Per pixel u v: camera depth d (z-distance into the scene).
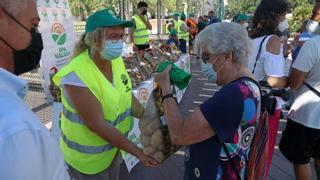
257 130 1.68
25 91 0.92
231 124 1.53
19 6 0.97
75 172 2.21
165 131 1.86
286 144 2.98
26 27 1.01
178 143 1.65
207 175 1.65
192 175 1.75
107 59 2.04
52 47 4.43
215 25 1.65
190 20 15.30
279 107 2.40
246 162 1.68
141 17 7.71
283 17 2.85
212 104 1.54
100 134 2.02
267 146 1.73
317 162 3.07
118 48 2.01
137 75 4.32
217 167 1.62
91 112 1.99
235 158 1.62
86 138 2.11
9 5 0.95
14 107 0.82
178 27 12.44
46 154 0.84
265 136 1.70
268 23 2.81
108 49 1.99
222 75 1.66
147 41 7.89
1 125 0.78
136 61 4.79
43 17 4.34
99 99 2.03
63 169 0.92
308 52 2.66
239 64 1.64
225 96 1.53
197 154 1.69
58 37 4.58
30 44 1.10
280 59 2.75
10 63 1.04
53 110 3.57
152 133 1.87
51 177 0.86
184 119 1.65
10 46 1.00
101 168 2.21
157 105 1.87
